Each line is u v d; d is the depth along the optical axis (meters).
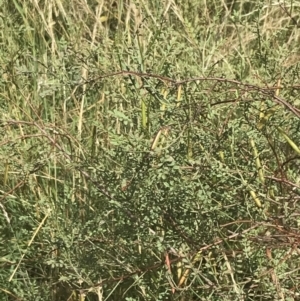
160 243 1.22
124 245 1.32
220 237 1.30
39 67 1.69
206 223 1.25
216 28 1.86
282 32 1.90
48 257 1.38
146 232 1.26
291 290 1.23
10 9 1.93
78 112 1.64
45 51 1.68
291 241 1.23
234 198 1.32
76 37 1.73
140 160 1.19
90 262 1.31
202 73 1.46
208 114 1.29
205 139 1.26
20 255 1.46
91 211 1.42
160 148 1.17
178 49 1.42
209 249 1.28
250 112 1.31
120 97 1.39
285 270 1.31
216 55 1.74
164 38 1.43
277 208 1.34
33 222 1.51
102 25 1.93
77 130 1.59
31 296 1.40
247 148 1.33
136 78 1.35
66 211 1.44
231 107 1.39
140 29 1.70
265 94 1.23
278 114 1.35
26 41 1.77
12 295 1.42
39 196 1.51
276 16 2.01
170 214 1.25
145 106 1.27
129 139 1.20
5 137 1.47
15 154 1.45
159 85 1.32
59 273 1.40
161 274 1.30
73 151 1.47
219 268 1.38
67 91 1.62
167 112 1.23
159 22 1.67
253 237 1.23
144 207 1.22
